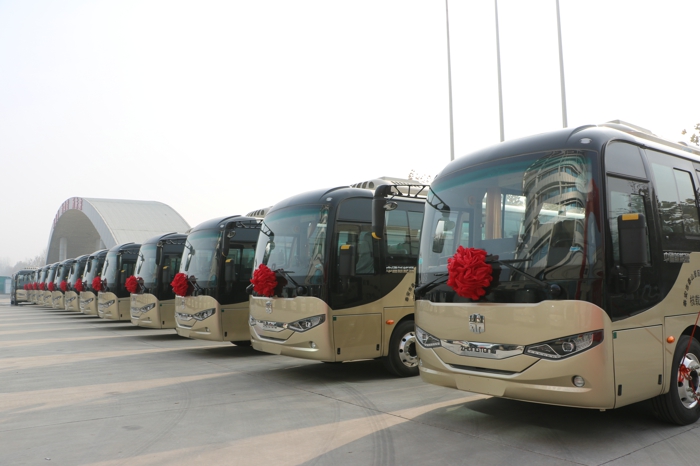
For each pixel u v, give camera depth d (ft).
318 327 27.45
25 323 78.64
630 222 15.89
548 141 18.37
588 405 15.99
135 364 36.40
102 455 17.22
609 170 17.28
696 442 17.31
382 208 23.35
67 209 215.31
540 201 17.61
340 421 20.67
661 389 17.99
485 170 19.44
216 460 16.56
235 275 38.96
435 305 19.49
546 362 16.37
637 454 16.22
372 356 28.86
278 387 27.66
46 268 132.98
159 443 18.35
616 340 16.29
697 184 21.83
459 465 15.60
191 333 39.65
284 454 16.97
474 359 18.07
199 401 24.63
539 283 16.74
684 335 19.45
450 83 68.74
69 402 24.85
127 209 191.21
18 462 16.65
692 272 20.01
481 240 18.81
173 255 51.26
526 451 16.66
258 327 30.58
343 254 26.63
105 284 63.77
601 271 16.17
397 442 17.84
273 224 31.32
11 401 25.27
